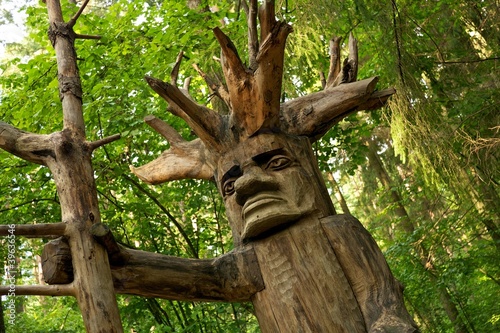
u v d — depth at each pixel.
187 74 6.88
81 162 3.02
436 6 6.81
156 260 3.27
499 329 8.63
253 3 3.66
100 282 2.75
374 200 13.27
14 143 3.08
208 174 3.85
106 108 6.20
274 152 3.55
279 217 3.30
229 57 3.38
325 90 3.88
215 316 6.77
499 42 6.53
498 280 8.30
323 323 3.13
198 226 7.42
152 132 6.59
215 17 6.27
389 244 10.33
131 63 6.36
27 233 2.72
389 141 10.95
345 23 6.68
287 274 3.27
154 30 6.12
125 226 7.30
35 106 6.01
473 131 6.18
